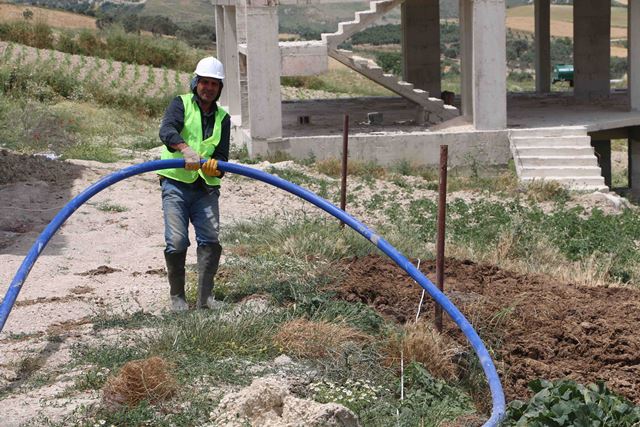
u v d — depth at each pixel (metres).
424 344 6.67
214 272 7.61
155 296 8.17
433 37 29.73
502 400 5.39
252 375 6.07
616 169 32.47
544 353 7.38
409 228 12.70
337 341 6.67
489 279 9.13
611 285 9.96
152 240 11.31
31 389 5.88
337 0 20.86
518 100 28.92
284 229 10.41
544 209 16.55
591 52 28.11
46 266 9.46
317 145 20.52
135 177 16.02
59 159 17.64
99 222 12.27
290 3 20.22
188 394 5.66
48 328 7.20
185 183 7.50
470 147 20.61
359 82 48.16
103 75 35.25
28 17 45.56
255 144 20.28
